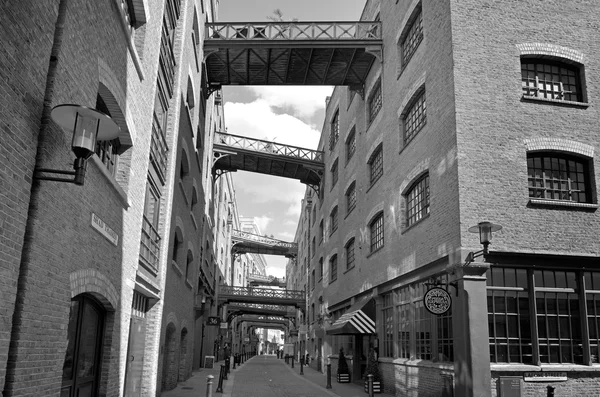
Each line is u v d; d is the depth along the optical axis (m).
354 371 22.11
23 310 5.48
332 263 30.47
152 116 12.13
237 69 23.80
